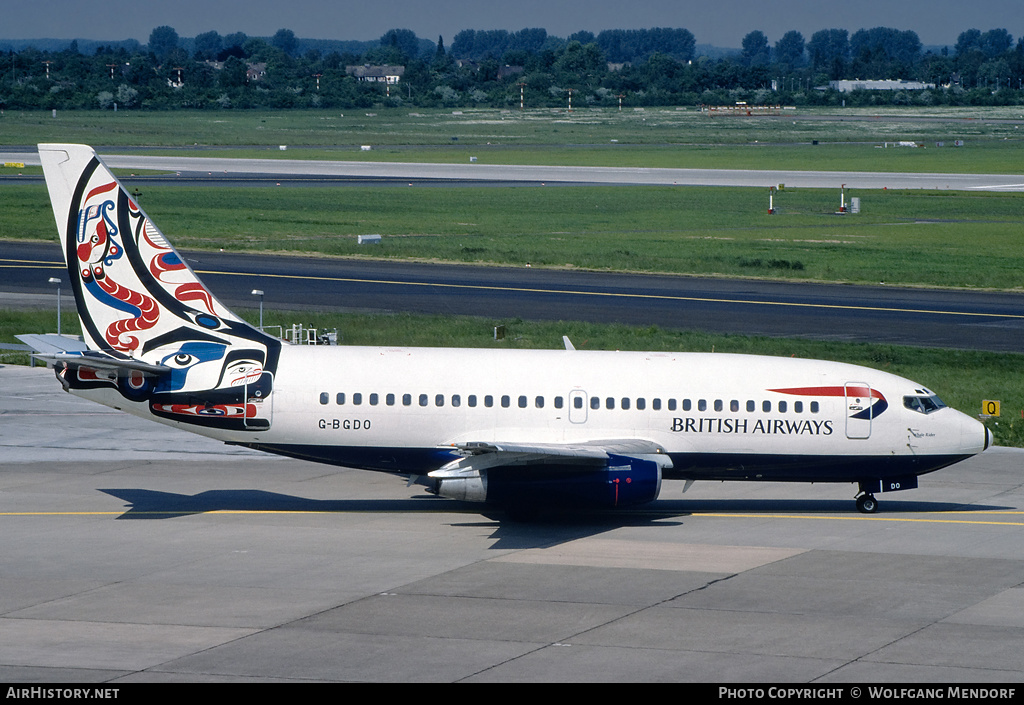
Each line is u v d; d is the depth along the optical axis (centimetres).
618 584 8731
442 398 10925
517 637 7475
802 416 11150
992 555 9756
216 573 8931
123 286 10900
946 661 7112
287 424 10856
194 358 10875
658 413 11069
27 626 7594
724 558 9556
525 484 10294
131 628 7581
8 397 16500
